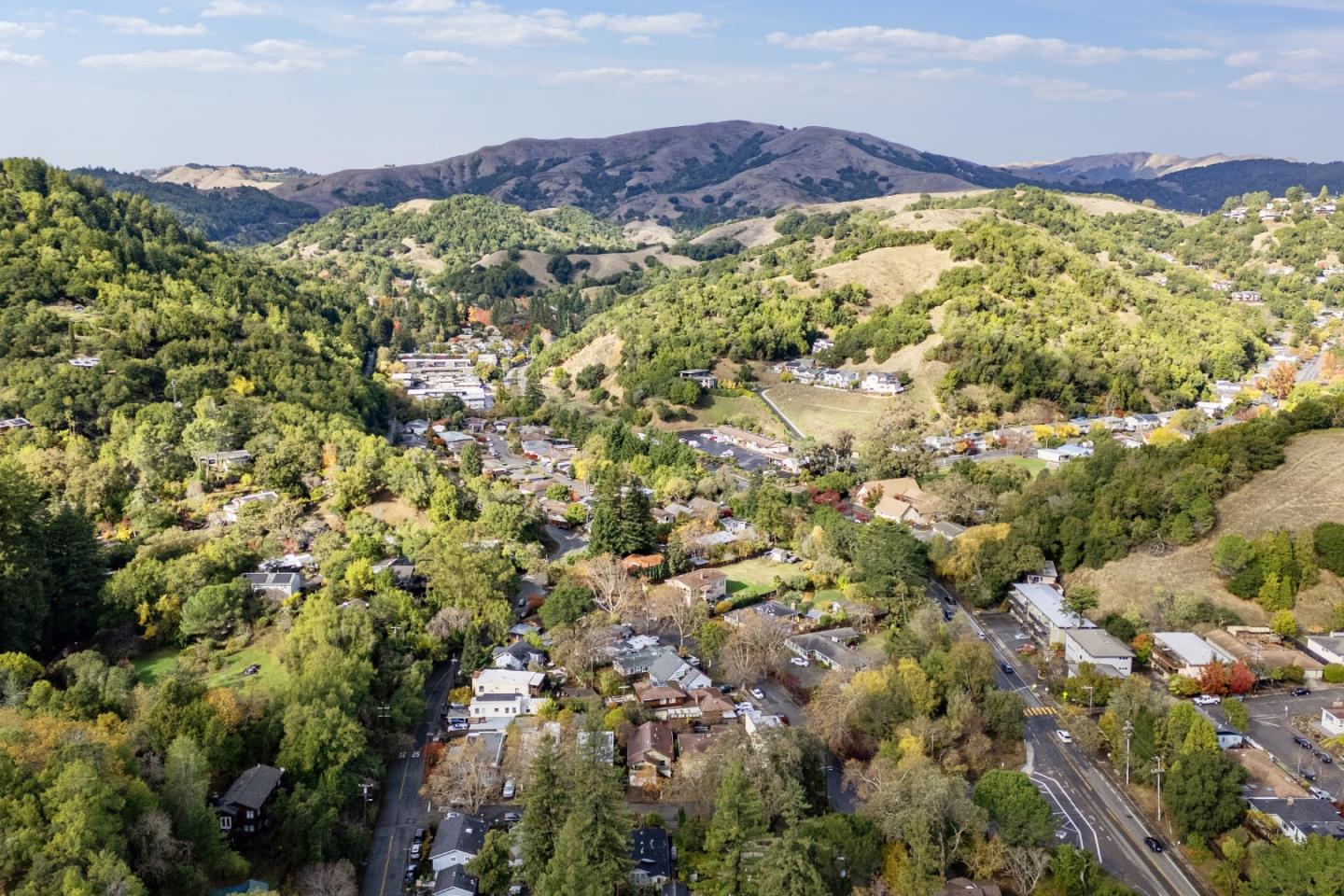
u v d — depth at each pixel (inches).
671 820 4788.4
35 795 3693.4
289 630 6309.1
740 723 5674.2
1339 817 4478.3
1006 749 5383.9
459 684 6181.1
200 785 4158.5
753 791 4237.2
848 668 6082.7
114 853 3560.5
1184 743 4840.1
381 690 5689.0
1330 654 5984.3
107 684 5113.2
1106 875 4259.4
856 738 5349.4
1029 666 6432.1
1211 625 6368.1
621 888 4047.7
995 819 4490.7
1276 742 5246.1
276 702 5172.2
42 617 6112.2
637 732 5442.9
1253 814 4466.0
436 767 5103.3
